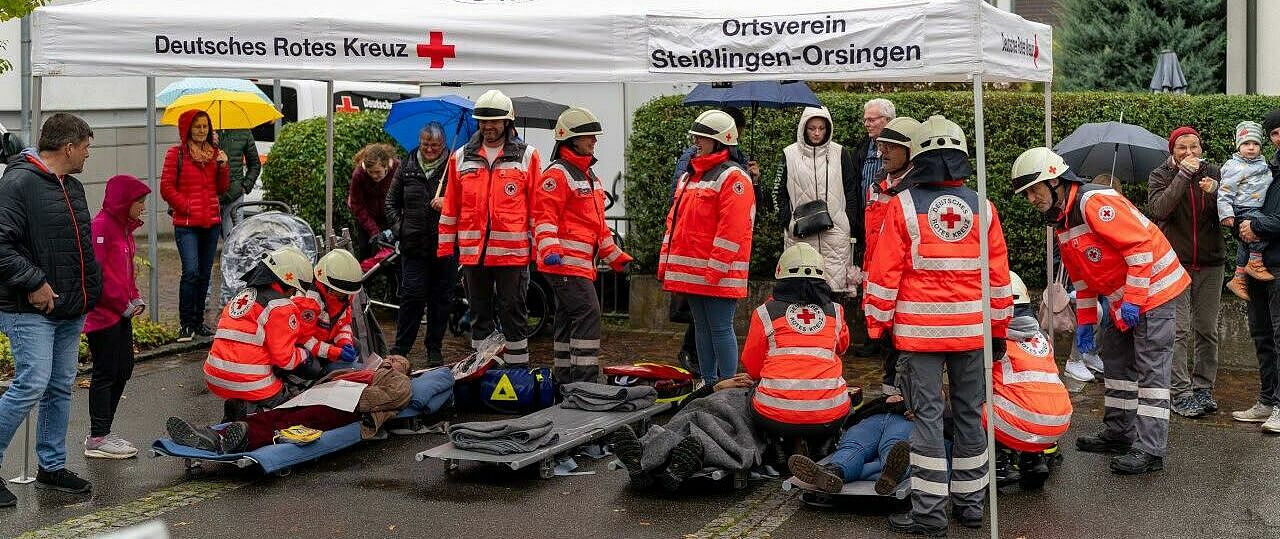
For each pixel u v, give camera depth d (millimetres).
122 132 19047
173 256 16500
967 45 5789
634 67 6656
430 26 6984
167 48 7238
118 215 7242
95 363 7301
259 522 6199
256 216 10531
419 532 6043
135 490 6723
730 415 6723
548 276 8477
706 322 8219
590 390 7703
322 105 17562
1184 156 8234
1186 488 6684
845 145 10930
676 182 8984
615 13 6664
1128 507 6363
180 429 6965
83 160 6477
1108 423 7340
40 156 6410
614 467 6816
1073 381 9250
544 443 6867
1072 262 6984
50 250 6336
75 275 6453
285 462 6914
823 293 6684
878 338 5918
